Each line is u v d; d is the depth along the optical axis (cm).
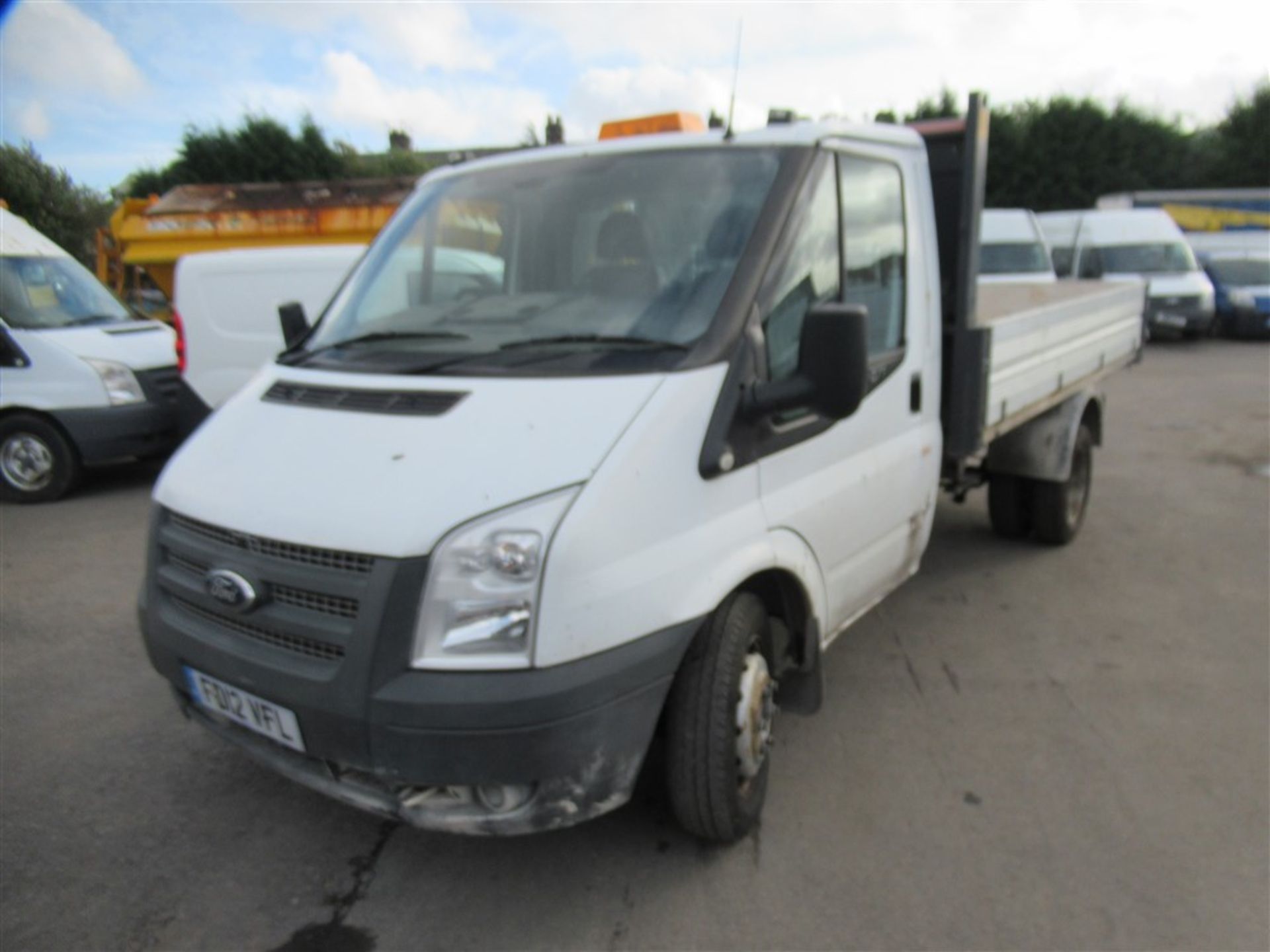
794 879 314
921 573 612
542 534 252
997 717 423
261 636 278
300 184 1411
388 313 366
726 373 297
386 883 314
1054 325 561
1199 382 1413
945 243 480
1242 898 303
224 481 293
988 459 616
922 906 301
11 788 370
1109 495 800
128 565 639
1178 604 552
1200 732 407
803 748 397
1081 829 340
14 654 495
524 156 396
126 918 298
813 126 370
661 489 275
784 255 326
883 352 391
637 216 343
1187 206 2448
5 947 286
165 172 3130
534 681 250
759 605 321
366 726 254
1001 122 3550
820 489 346
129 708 434
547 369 295
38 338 790
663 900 304
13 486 802
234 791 367
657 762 338
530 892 309
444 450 270
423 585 250
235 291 843
